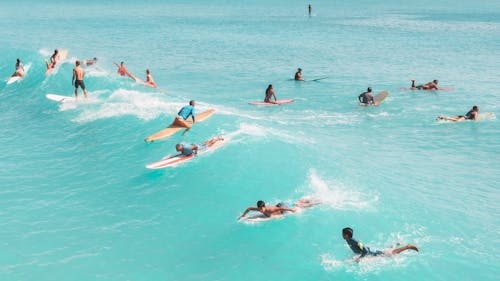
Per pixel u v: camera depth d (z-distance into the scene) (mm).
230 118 20125
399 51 47531
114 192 13656
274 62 40844
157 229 11422
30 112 22812
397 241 10445
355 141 18672
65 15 96688
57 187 14156
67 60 35812
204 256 10141
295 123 21266
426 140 19031
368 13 109375
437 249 10164
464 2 162750
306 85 30766
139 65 37719
